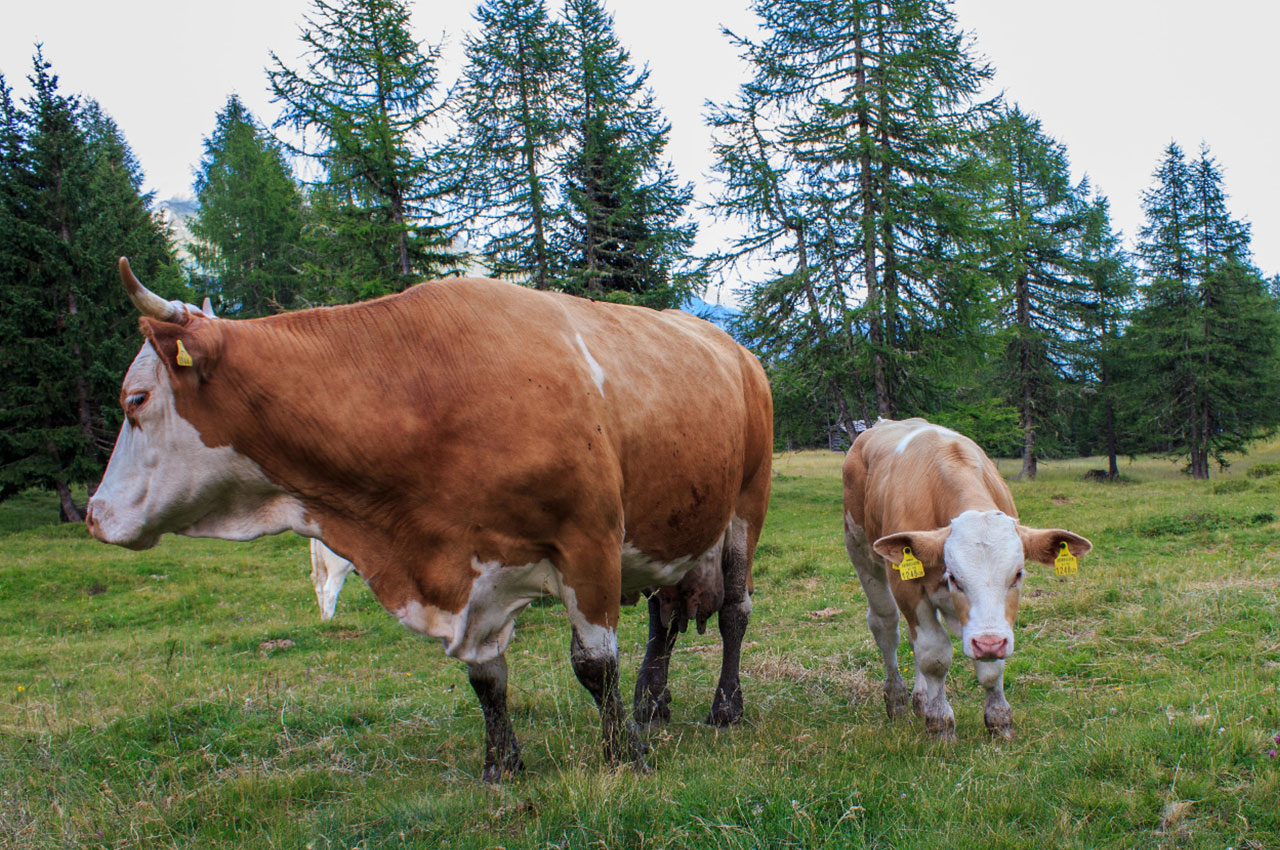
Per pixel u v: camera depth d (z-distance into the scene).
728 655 5.84
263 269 37.16
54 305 25.17
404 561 4.07
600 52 24.86
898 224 22.83
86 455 25.45
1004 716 4.74
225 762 5.18
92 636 11.38
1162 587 8.19
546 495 4.02
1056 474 40.38
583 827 3.43
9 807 4.18
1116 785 3.63
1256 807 3.31
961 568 4.43
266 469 3.94
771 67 23.72
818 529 18.91
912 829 3.38
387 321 4.06
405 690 7.17
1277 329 36.47
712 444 5.05
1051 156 40.50
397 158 18.58
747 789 3.71
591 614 4.24
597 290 23.36
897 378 23.48
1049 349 37.00
